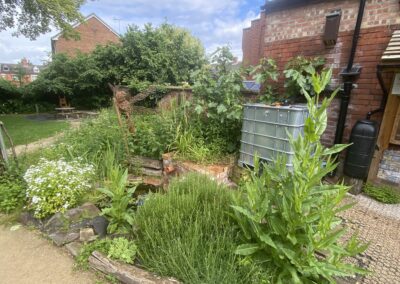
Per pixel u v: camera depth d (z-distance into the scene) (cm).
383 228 269
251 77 524
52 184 247
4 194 286
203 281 161
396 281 191
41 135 685
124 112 443
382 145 359
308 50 422
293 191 156
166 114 436
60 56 1375
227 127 396
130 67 1127
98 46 1322
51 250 221
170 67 1089
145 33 1123
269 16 470
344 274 147
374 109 362
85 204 253
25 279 188
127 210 241
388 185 361
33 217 254
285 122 298
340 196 146
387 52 309
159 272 175
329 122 411
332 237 145
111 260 190
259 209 168
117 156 387
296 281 151
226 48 412
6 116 1269
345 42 378
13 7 961
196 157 359
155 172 396
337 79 392
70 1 905
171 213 198
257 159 204
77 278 189
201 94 413
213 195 226
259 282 158
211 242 178
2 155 339
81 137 442
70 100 1449
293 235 156
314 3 404
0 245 228
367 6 350
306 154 148
